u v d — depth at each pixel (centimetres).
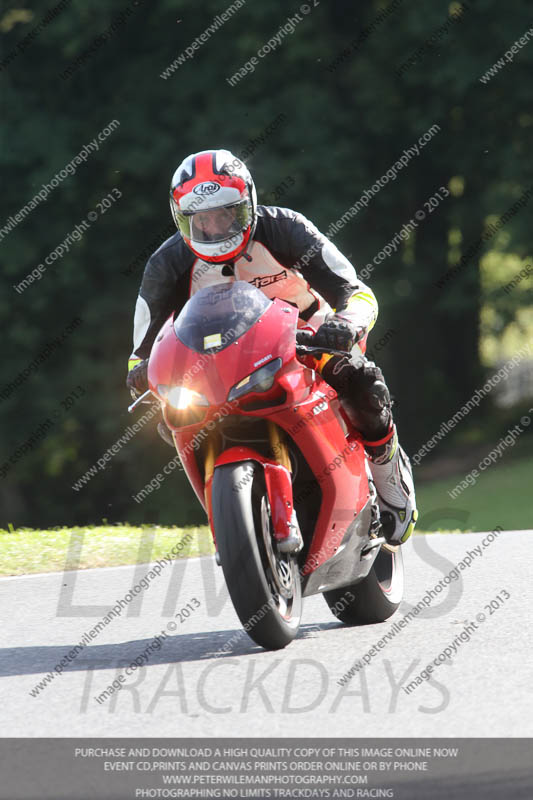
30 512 8256
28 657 1908
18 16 7225
